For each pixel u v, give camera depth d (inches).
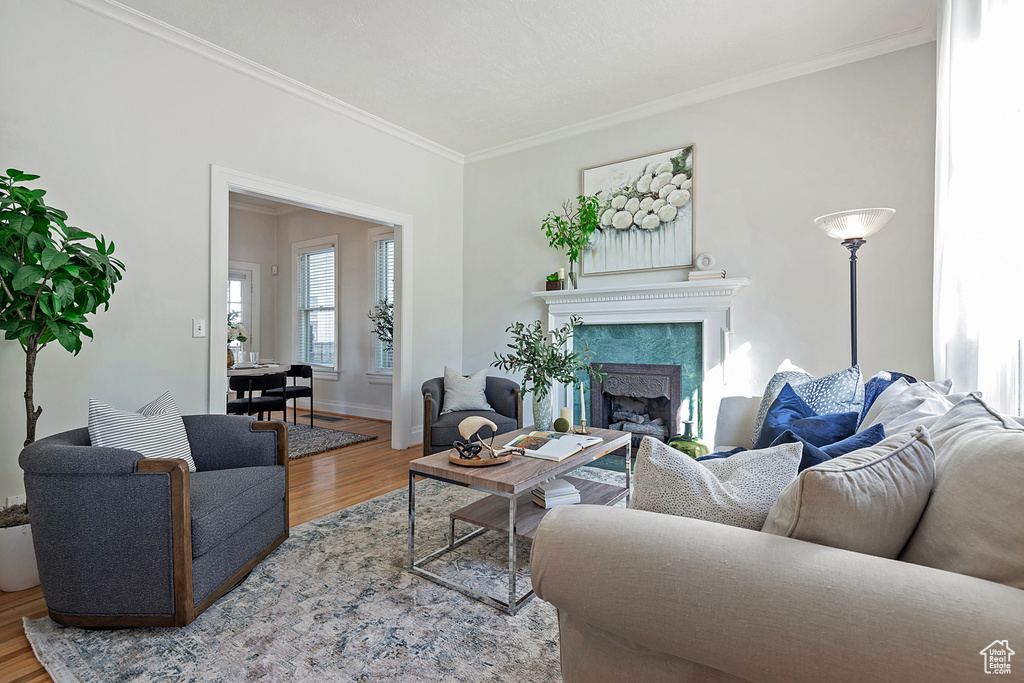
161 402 96.0
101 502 69.2
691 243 154.6
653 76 143.4
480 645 67.2
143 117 115.5
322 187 154.0
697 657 33.7
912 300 123.0
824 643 29.0
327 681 60.2
